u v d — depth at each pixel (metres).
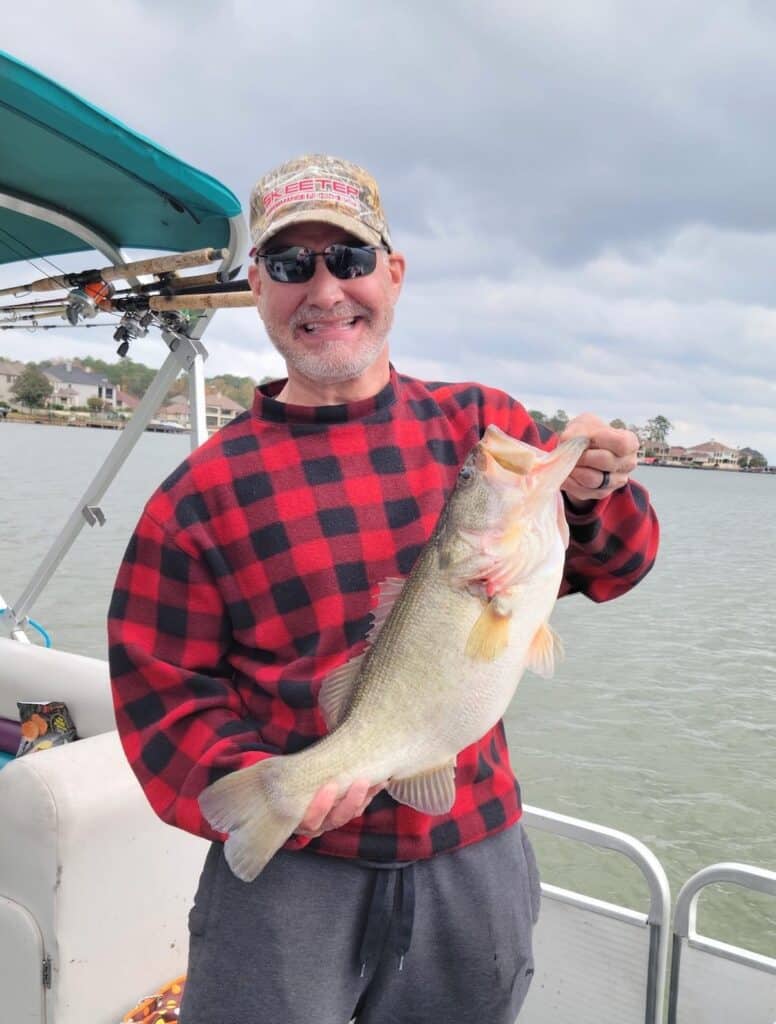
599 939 2.47
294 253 1.73
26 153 3.04
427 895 1.69
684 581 18.84
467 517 1.65
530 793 7.60
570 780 7.84
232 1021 1.69
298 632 1.74
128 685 1.82
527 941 1.80
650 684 10.62
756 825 7.02
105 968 2.42
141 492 20.80
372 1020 1.80
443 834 1.69
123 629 1.83
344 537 1.74
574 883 6.11
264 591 1.76
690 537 28.89
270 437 1.81
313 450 1.79
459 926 1.71
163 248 3.88
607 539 1.84
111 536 15.49
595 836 2.43
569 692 10.27
